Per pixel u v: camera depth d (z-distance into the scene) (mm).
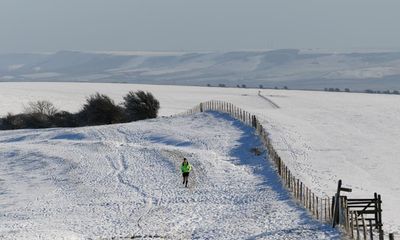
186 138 70000
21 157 65812
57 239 30359
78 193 47156
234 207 38688
